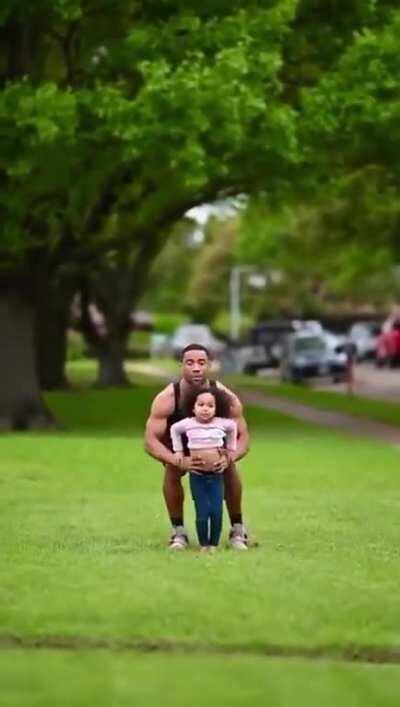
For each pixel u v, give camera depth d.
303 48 30.06
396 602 10.68
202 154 26.02
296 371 58.28
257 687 8.77
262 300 110.44
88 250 31.70
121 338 52.03
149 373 68.25
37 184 27.78
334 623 10.06
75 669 9.13
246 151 27.19
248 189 30.86
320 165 29.03
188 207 31.59
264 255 63.88
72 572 11.84
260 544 13.61
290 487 19.27
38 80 30.39
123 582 11.39
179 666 9.18
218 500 13.26
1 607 10.48
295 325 78.38
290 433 30.23
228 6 28.03
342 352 58.62
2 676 8.98
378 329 79.88
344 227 48.41
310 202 37.31
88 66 29.66
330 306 112.06
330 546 13.50
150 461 22.28
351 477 20.61
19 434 29.27
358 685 8.83
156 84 25.98
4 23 28.11
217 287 117.44
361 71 28.08
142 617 10.20
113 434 29.42
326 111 27.66
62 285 46.62
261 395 46.00
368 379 60.50
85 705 8.38
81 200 29.39
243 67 26.19
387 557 12.82
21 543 13.60
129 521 15.34
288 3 27.39
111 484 19.33
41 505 16.89
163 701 8.47
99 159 27.23
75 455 23.05
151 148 26.27
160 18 28.56
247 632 9.81
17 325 31.36
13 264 30.36
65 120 26.19
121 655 9.45
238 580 11.45
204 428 13.12
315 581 11.45
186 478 18.64
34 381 31.55
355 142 28.50
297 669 9.16
